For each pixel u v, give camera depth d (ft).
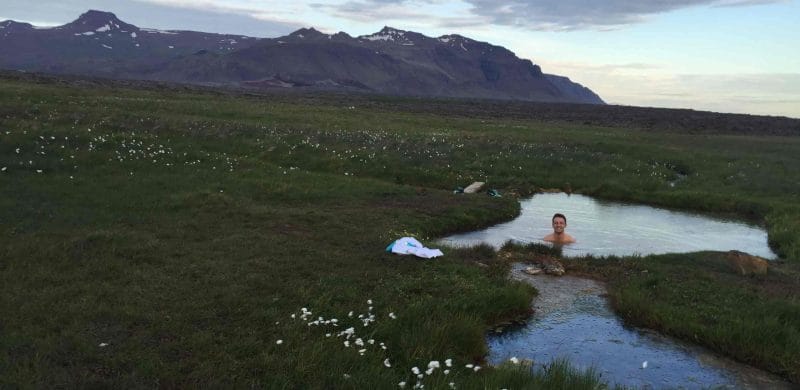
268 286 30.25
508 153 97.76
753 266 38.73
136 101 121.39
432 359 23.91
